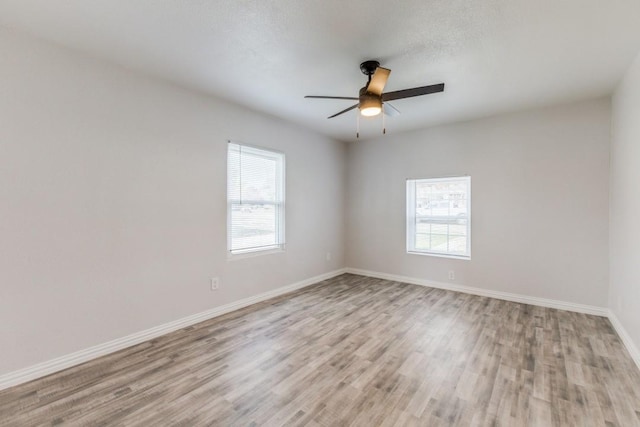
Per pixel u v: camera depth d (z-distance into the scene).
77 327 2.41
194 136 3.22
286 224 4.38
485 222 4.19
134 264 2.75
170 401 1.93
